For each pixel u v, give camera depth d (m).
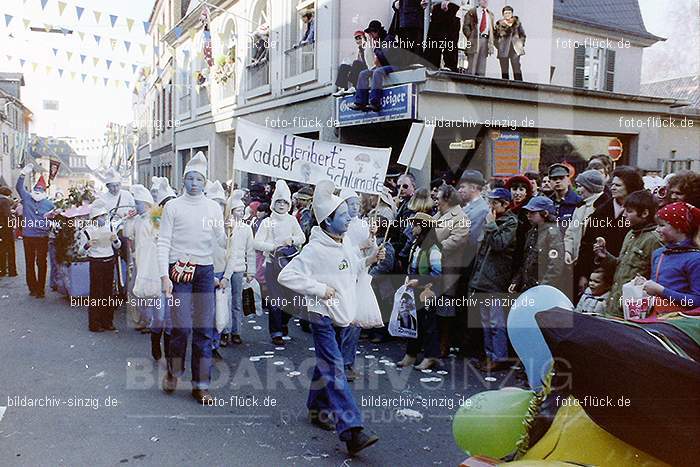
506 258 5.00
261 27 12.10
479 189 5.52
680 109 8.60
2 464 3.57
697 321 2.38
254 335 6.88
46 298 9.33
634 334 2.16
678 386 1.95
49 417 4.30
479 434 2.52
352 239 5.31
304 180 5.66
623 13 9.30
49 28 8.55
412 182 6.44
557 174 5.27
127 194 7.95
